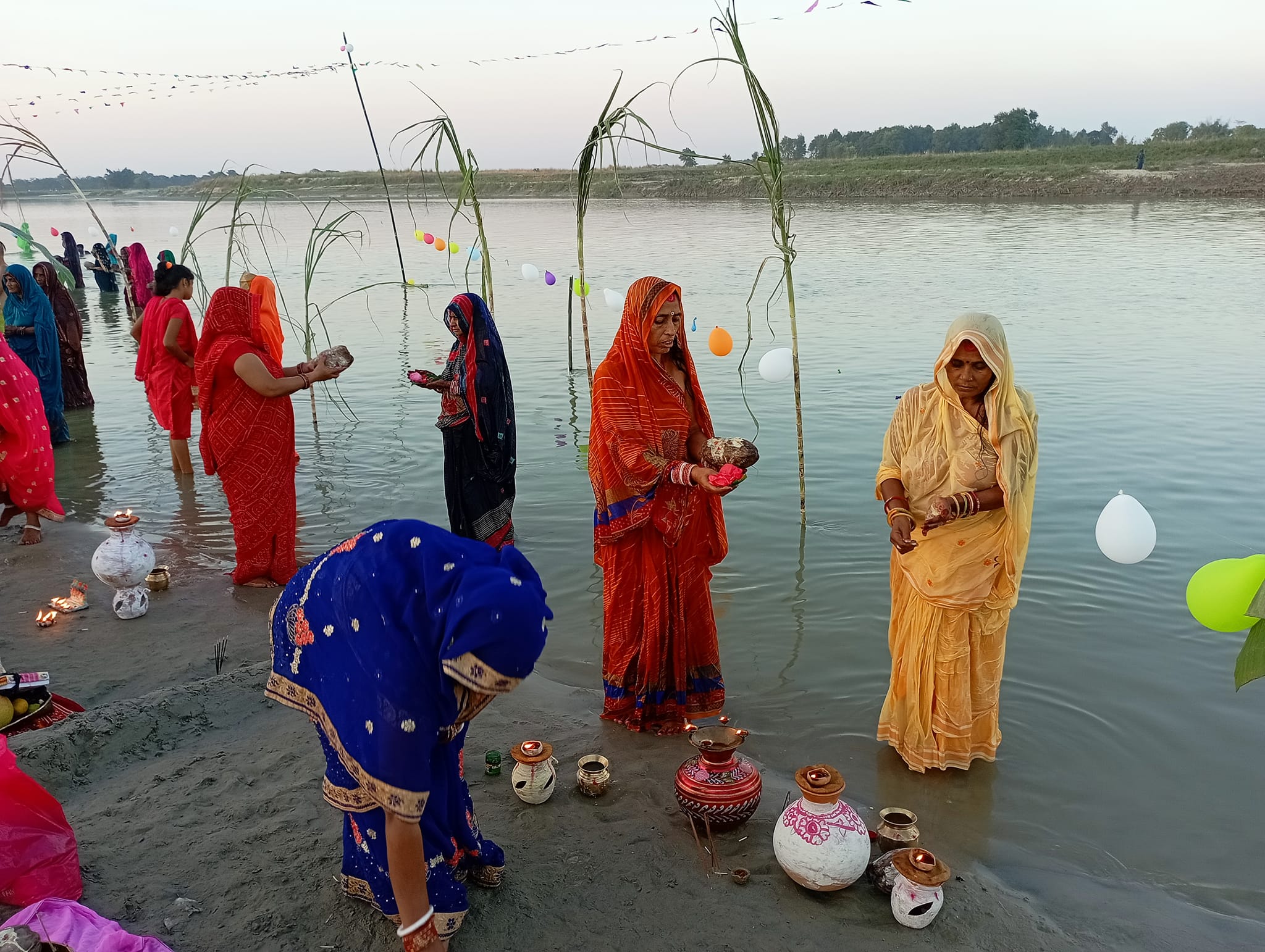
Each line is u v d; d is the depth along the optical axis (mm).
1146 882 3293
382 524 2414
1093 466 7633
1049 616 5301
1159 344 12203
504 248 26906
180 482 8211
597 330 14539
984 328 3475
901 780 3910
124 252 16625
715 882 3109
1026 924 2975
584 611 5543
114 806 3381
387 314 16625
